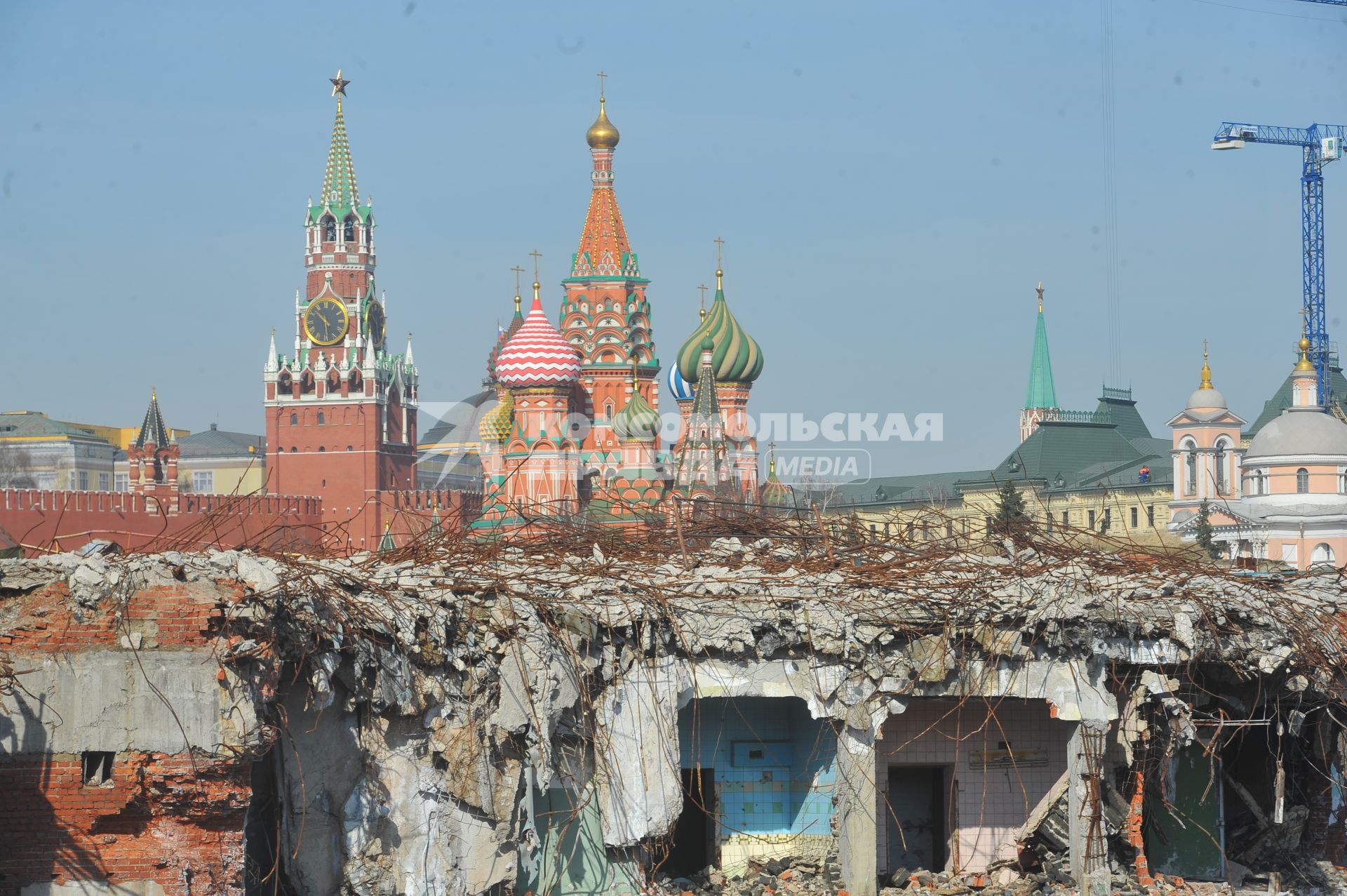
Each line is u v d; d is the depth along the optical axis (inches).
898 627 2947.8
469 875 2699.3
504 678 2731.3
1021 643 3011.8
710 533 3567.9
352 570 2851.9
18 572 2437.3
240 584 2484.0
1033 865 3228.3
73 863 2390.5
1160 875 3206.2
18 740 2385.6
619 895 2839.6
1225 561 3909.9
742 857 3157.0
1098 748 3021.7
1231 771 3499.0
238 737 2417.6
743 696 2950.3
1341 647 3139.8
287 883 2689.5
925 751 3211.1
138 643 2417.6
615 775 2822.3
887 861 3245.6
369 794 2669.8
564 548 3272.6
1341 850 3383.4
